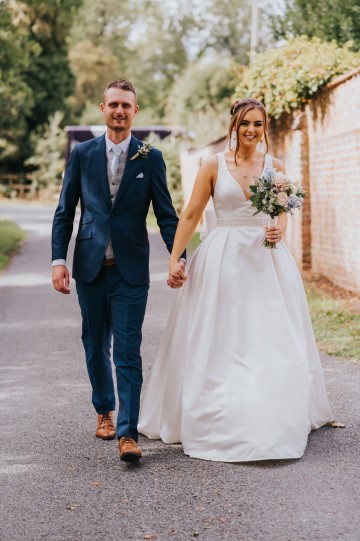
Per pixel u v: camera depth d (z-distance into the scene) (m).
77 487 3.91
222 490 3.79
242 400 4.20
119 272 4.37
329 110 10.48
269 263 4.41
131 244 4.39
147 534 3.34
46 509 3.65
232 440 4.18
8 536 3.37
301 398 4.25
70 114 50.72
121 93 4.32
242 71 13.94
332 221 10.49
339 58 10.84
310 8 13.18
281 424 4.16
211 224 4.62
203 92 50.03
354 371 6.03
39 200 45.34
